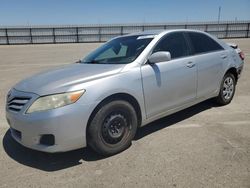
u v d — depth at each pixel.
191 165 3.15
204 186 2.71
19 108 3.25
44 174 3.13
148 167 3.16
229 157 3.29
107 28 30.84
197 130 4.23
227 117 4.79
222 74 5.12
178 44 4.37
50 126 3.00
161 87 3.90
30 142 3.16
